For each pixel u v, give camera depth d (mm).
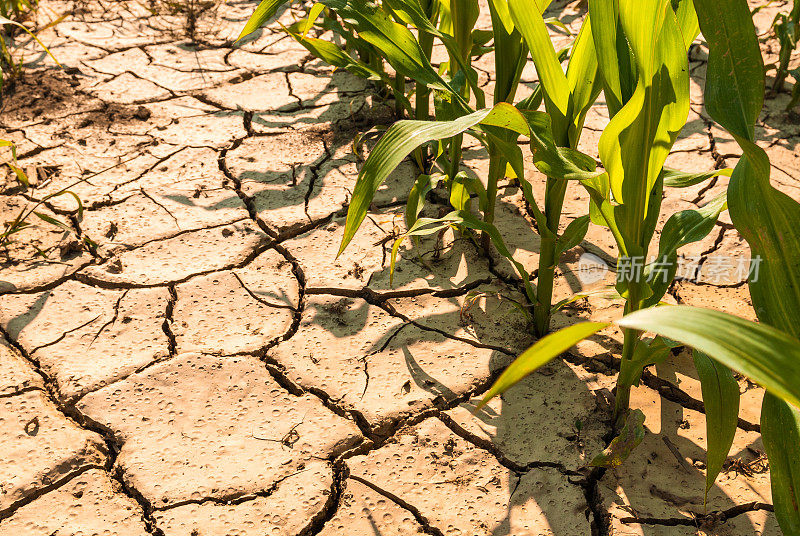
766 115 3686
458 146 2770
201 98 3801
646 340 2398
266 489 1947
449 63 3000
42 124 3498
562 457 2045
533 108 2396
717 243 2896
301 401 2219
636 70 1704
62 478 1958
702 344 862
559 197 2182
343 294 2621
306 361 2346
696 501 1921
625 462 2033
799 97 3637
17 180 3105
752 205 1446
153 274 2662
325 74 4055
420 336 2451
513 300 2459
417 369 2324
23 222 2807
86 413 2139
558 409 2195
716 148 3420
